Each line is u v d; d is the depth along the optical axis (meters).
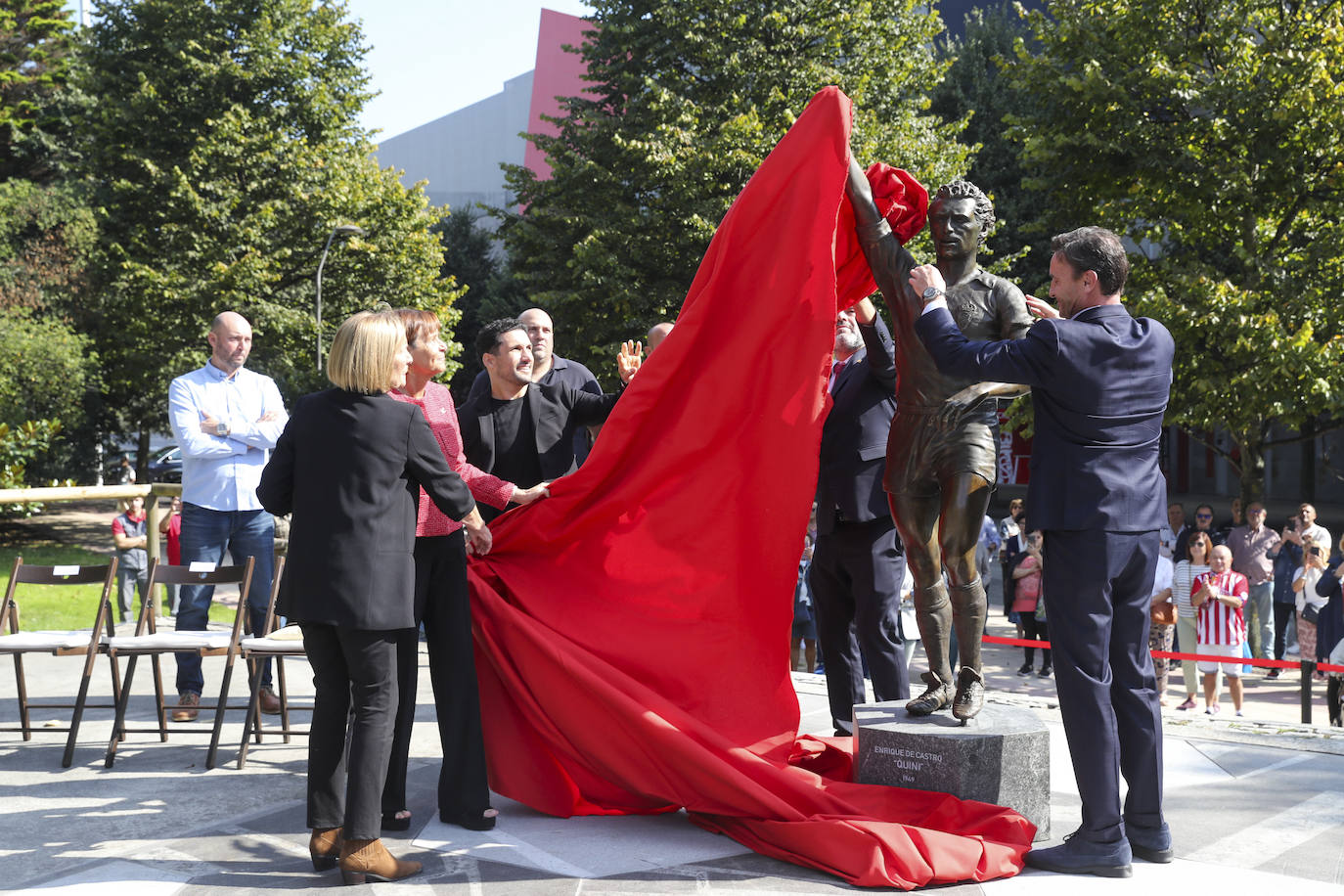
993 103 24.89
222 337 5.95
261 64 26.47
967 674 3.92
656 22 21.38
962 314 3.82
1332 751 5.02
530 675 4.09
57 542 23.44
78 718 4.82
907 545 4.02
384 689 3.50
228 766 4.83
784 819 3.63
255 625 5.83
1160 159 14.66
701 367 4.23
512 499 4.32
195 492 5.88
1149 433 3.47
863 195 4.00
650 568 4.32
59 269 25.47
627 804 4.13
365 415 3.51
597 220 20.86
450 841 3.78
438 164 45.44
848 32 20.94
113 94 27.03
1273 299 14.14
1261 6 14.37
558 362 5.69
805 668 9.83
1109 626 3.45
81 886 3.35
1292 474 34.03
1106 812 3.41
